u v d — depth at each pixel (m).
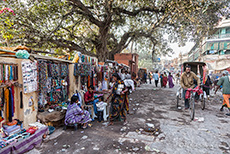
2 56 3.38
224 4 8.87
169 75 14.80
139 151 3.16
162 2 9.22
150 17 12.94
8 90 3.27
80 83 6.50
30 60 3.78
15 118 3.52
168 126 4.57
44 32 9.70
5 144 2.83
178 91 6.82
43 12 9.12
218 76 15.21
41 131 3.56
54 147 3.34
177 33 12.98
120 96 4.69
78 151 3.17
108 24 11.45
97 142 3.56
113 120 4.95
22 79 3.53
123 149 3.24
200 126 4.56
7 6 8.23
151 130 4.22
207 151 3.14
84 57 6.77
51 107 4.61
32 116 3.92
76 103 4.43
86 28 14.10
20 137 3.16
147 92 11.82
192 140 3.63
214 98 9.12
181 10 8.20
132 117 5.51
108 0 10.03
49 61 4.57
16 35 8.73
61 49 12.49
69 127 4.52
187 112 6.13
